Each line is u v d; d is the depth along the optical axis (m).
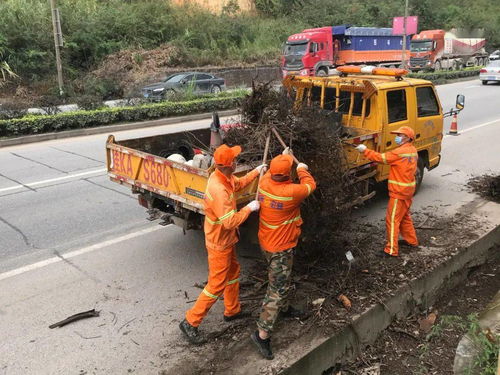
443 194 8.21
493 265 6.33
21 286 5.18
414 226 6.64
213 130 5.88
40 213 7.42
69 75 28.52
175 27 34.91
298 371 3.88
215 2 40.47
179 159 5.75
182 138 6.84
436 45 36.62
